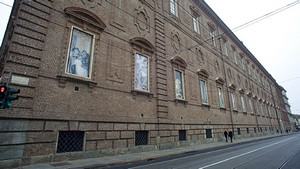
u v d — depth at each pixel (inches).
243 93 1338.6
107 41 492.4
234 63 1343.5
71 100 385.4
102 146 416.2
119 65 506.3
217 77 1023.0
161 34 686.5
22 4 350.3
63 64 386.3
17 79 316.2
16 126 302.4
